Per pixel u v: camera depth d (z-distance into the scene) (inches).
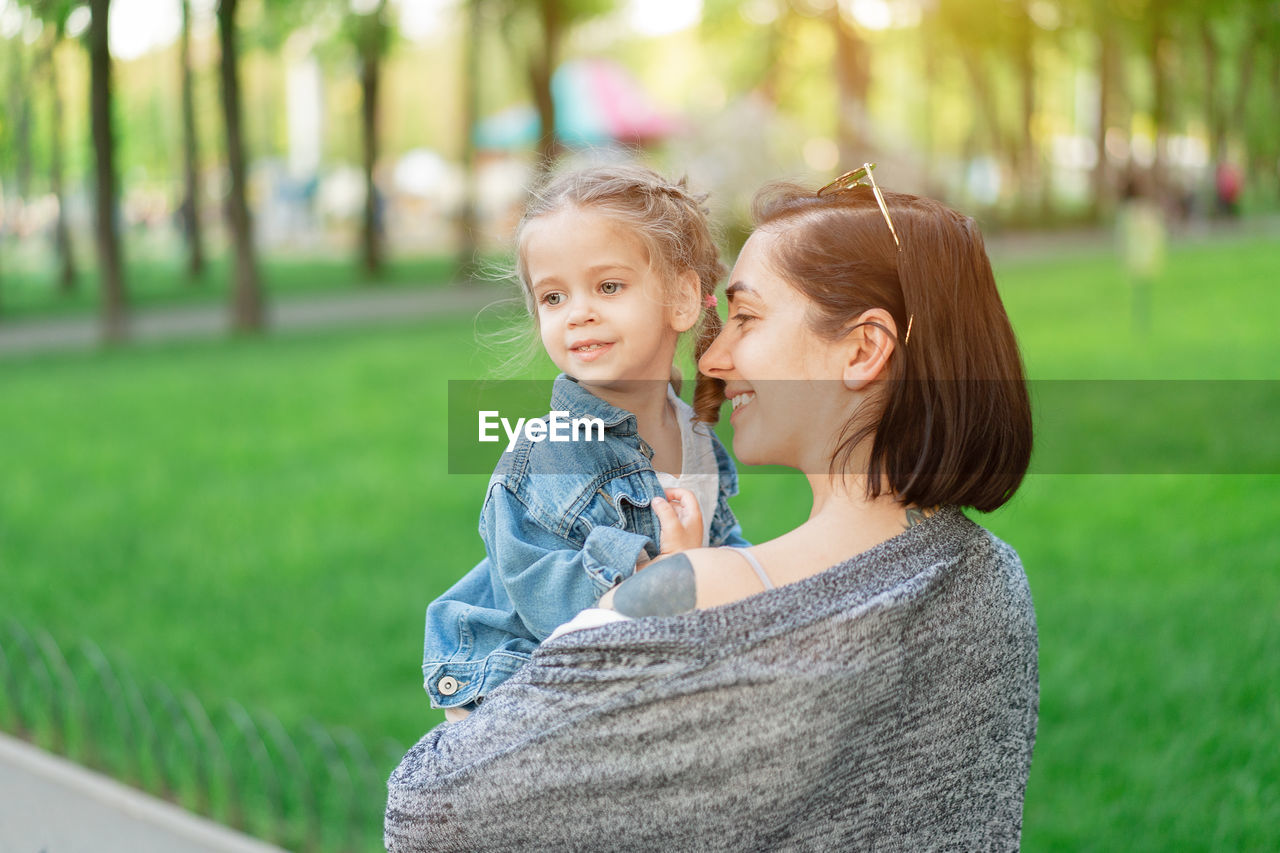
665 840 43.1
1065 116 1777.8
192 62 931.3
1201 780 123.3
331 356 498.6
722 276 61.5
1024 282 675.4
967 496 47.9
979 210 1096.2
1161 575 179.9
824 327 47.3
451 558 220.2
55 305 802.2
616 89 1142.3
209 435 343.3
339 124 1715.1
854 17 1043.9
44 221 887.7
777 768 42.4
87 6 554.3
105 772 139.9
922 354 46.7
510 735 43.8
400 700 161.3
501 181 1304.1
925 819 46.9
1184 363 379.9
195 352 535.2
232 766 143.4
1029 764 51.5
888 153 977.5
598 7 1005.2
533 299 59.5
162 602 204.4
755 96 801.6
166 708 149.2
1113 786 124.9
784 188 52.8
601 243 54.6
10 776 135.5
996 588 48.8
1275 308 506.9
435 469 286.7
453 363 459.5
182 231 1144.2
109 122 592.1
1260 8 1248.8
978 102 1320.1
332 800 136.7
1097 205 1336.1
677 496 55.4
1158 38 1204.5
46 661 172.9
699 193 61.3
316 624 189.9
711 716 42.1
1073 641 160.4
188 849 119.4
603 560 51.3
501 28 959.6
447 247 1414.9
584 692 42.8
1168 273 701.3
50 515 261.4
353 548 228.5
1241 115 1503.4
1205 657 148.4
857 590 44.8
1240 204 1481.3
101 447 331.6
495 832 43.6
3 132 595.5
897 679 44.4
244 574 215.9
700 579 44.8
